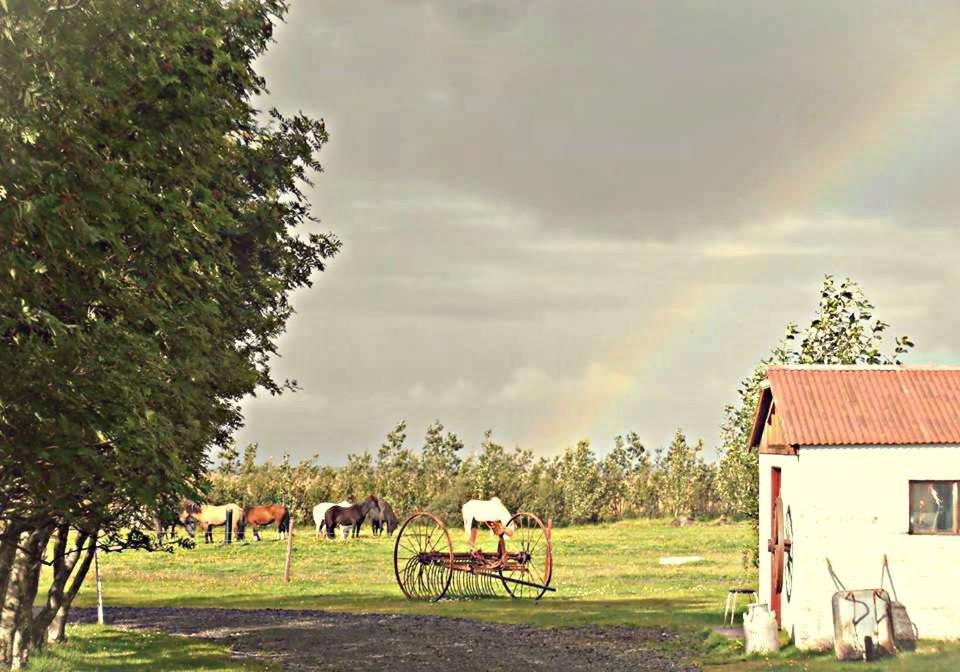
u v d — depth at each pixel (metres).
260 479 89.25
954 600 23.34
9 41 12.34
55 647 25.28
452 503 86.56
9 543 16.91
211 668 23.44
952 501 23.77
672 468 96.31
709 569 51.88
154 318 15.13
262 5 23.41
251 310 25.36
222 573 51.81
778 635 24.80
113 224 13.81
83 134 13.30
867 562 23.59
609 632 29.64
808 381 25.39
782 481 25.33
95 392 13.37
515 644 27.72
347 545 67.19
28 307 12.58
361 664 24.61
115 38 13.96
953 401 24.64
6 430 13.20
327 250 29.81
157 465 15.49
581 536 75.94
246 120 23.50
